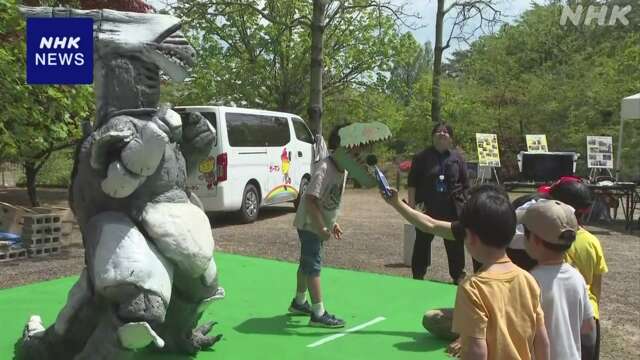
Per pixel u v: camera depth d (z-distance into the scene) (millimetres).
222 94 21469
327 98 22156
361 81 22125
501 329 2406
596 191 13562
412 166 6555
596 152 15531
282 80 21625
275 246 9914
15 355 3912
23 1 8602
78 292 3361
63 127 8664
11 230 9008
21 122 8273
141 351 3973
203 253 3385
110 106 3381
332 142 4535
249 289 5922
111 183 3127
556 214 2896
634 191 13078
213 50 21453
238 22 20500
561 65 31734
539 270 2969
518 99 26922
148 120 3297
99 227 3201
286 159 14094
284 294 5754
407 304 5520
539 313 2559
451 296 5809
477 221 2535
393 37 21625
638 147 19141
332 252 9602
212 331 4559
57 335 3486
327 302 5566
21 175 23016
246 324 4770
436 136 6418
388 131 4363
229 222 12922
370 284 6250
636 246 10828
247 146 12516
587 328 3002
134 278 3008
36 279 7109
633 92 22812
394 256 9312
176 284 3605
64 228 9461
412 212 3930
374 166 4293
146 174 3172
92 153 3152
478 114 24875
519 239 3680
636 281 7941
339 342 4383
